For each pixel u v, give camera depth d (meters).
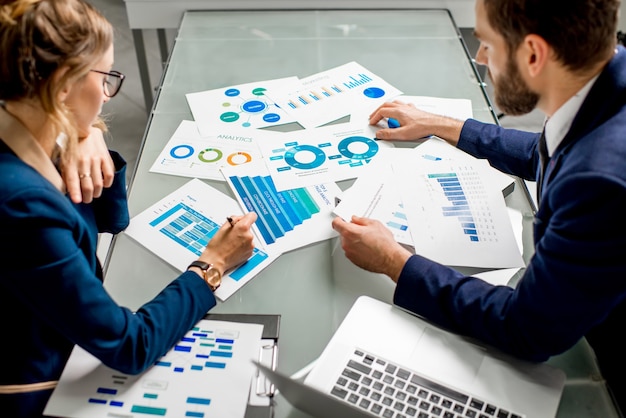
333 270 1.20
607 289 0.90
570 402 0.99
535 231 1.04
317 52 1.90
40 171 0.95
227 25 2.03
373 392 0.96
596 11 0.87
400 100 1.68
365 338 1.05
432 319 1.09
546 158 1.12
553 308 0.94
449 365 1.01
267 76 1.78
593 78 0.96
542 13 0.90
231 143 1.51
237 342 1.05
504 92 1.05
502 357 1.03
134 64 3.19
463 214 1.28
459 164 1.41
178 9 2.12
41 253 0.89
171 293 1.07
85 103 1.00
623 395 0.99
